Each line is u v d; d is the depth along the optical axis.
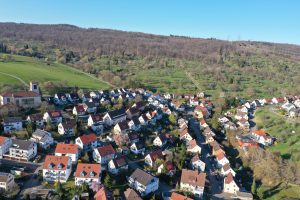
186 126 181.12
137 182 115.06
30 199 101.56
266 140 173.75
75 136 150.62
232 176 127.75
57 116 160.88
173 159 138.00
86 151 137.00
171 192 117.38
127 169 127.69
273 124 199.00
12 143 127.56
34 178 114.25
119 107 199.75
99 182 112.69
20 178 112.75
